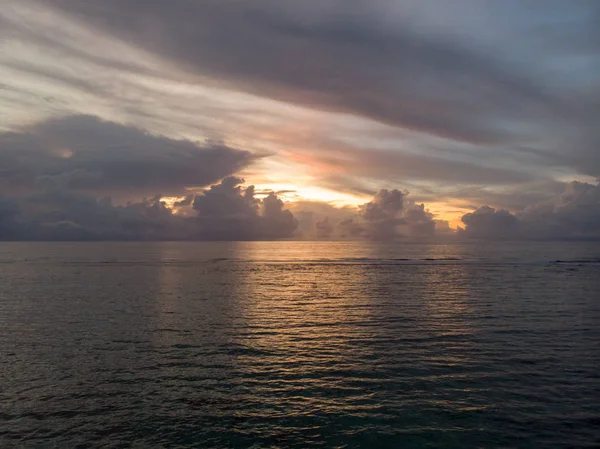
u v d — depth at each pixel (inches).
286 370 720.3
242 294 1642.5
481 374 693.3
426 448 481.7
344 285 1952.5
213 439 500.7
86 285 1929.1
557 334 953.5
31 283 1996.8
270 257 4574.3
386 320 1121.4
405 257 4525.1
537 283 2011.6
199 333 978.7
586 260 3880.4
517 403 585.9
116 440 497.7
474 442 490.6
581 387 637.9
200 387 647.8
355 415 556.4
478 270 2802.7
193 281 2134.6
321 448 483.5
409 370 716.0
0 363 756.6
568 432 509.7
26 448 479.8
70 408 578.6
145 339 924.6
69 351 831.7
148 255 4852.4
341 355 800.9
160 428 525.7
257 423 537.6
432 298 1521.9
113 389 641.0
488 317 1155.9
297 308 1318.9
